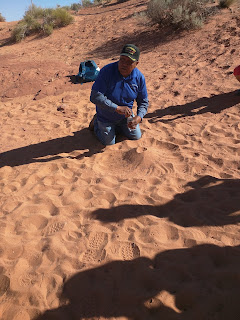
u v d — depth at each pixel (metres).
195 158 3.30
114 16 14.50
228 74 5.68
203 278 1.92
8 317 1.82
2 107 5.94
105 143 3.78
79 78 6.86
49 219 2.59
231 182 2.82
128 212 2.58
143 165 3.26
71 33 14.05
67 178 3.20
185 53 7.65
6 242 2.37
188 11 9.49
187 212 2.50
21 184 3.17
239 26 8.05
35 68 7.92
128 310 1.79
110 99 3.34
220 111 4.41
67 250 2.26
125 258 2.13
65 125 4.67
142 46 9.59
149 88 5.89
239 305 1.71
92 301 1.86
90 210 2.66
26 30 15.12
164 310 1.75
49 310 1.84
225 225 2.33
